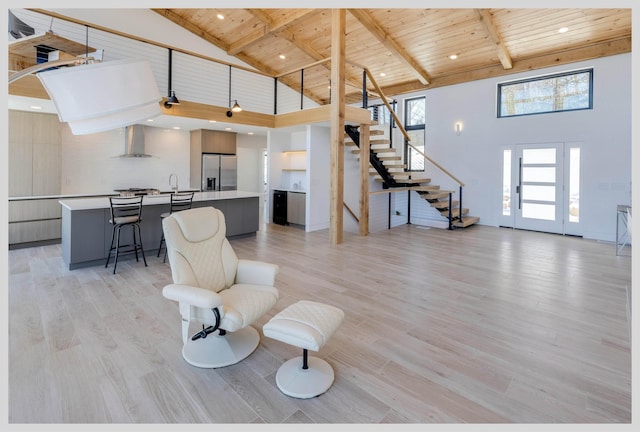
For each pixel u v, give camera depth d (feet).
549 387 6.75
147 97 6.93
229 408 6.19
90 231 14.76
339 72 18.93
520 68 23.29
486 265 15.55
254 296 7.99
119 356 7.79
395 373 7.26
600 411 6.07
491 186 25.55
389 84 29.91
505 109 24.84
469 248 18.98
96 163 23.30
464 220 25.38
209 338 8.23
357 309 10.57
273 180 28.09
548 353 8.02
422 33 22.04
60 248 18.13
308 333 6.43
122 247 15.61
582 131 21.48
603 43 20.22
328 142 25.22
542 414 6.02
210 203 19.80
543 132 22.99
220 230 9.29
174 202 17.29
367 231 22.71
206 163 27.09
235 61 27.50
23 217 17.97
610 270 14.75
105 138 23.61
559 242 20.49
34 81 15.21
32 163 18.28
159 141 26.37
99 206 14.48
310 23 23.26
